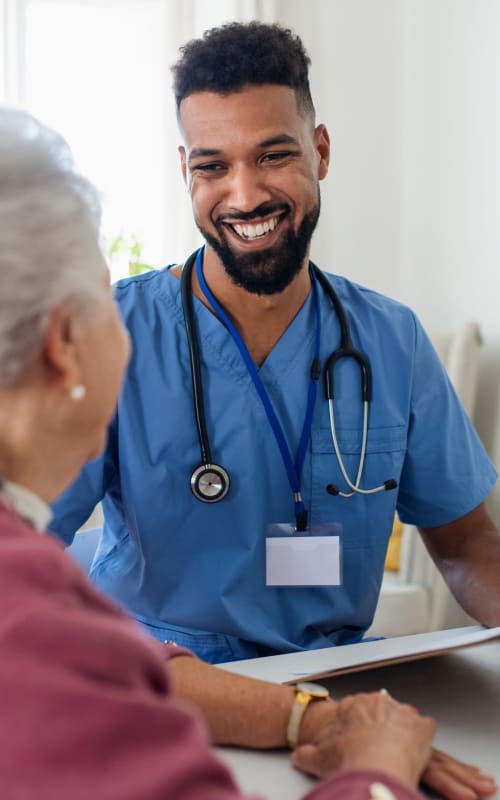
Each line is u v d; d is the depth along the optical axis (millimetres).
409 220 2707
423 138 2627
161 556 1366
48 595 524
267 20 2508
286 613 1388
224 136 1308
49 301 598
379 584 1479
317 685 1057
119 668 518
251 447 1380
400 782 751
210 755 524
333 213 2693
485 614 1368
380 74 2682
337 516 1426
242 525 1366
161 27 2592
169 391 1387
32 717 479
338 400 1446
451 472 1505
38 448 643
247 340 1436
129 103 2643
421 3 2598
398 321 1531
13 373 606
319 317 1472
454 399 1552
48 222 601
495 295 2365
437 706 1055
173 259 2553
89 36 2600
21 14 2383
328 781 760
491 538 1496
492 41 2338
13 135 630
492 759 936
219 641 1367
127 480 1369
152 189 2654
